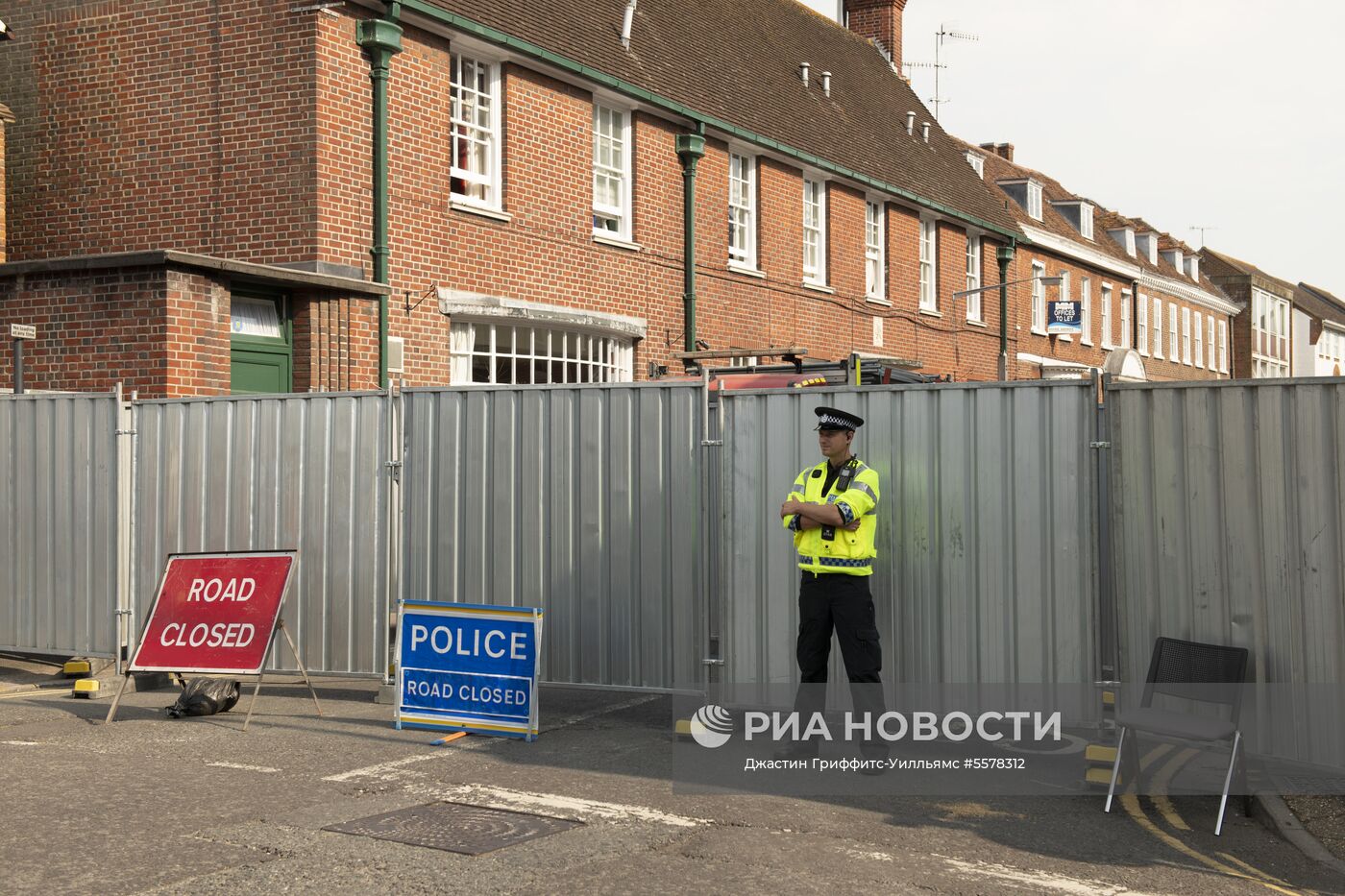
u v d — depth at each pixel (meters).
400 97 14.97
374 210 14.63
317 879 5.42
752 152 21.75
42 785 6.97
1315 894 5.57
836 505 7.63
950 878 5.60
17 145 15.61
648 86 19.02
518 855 5.79
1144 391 7.75
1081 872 5.74
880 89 30.34
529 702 8.41
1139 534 7.74
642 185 19.05
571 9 18.84
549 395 9.33
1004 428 8.14
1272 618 7.33
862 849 6.01
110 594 10.34
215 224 14.50
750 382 13.92
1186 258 51.53
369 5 14.56
